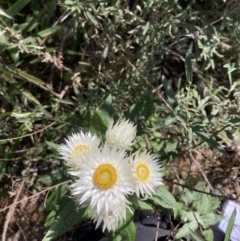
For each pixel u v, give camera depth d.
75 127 0.35
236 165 0.39
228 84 0.41
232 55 0.40
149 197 0.29
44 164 0.39
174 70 0.43
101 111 0.30
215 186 0.39
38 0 0.39
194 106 0.33
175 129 0.35
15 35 0.33
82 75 0.40
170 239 0.34
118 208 0.25
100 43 0.36
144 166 0.25
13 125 0.38
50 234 0.29
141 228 0.37
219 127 0.34
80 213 0.29
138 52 0.37
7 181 0.39
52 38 0.40
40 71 0.41
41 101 0.41
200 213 0.36
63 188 0.33
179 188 0.38
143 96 0.33
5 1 0.39
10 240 0.39
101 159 0.25
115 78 0.39
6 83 0.39
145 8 0.33
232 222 0.25
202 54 0.34
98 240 0.37
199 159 0.40
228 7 0.33
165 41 0.36
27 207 0.39
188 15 0.34
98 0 0.32
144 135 0.33
